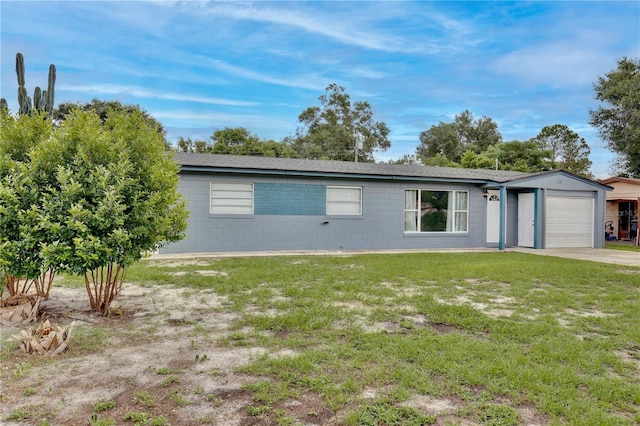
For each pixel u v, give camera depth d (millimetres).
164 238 5812
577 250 15406
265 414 2994
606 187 16844
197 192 12766
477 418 2941
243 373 3691
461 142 50938
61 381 3523
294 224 13773
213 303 6297
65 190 4785
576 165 39156
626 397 3293
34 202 4910
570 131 41594
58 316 5570
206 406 3104
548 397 3244
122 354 4168
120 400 3188
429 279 8484
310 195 13930
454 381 3525
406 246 15055
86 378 3586
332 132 43750
